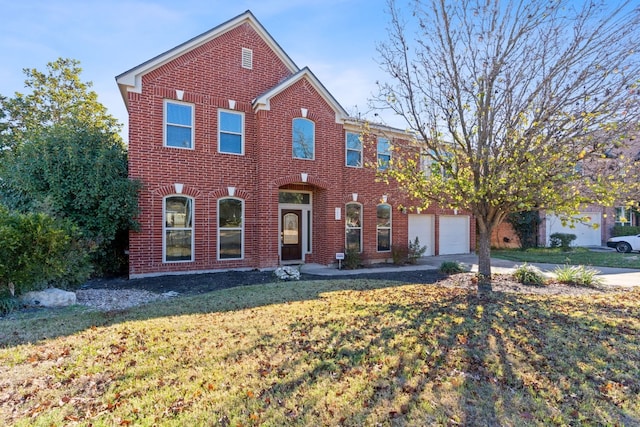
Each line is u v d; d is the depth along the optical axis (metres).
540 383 3.48
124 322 5.52
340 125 13.57
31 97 18.50
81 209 9.40
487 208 8.46
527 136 6.93
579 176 6.77
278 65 12.82
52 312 6.32
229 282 9.64
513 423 2.82
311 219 13.95
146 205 10.41
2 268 6.22
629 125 6.30
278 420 2.86
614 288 8.46
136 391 3.34
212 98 11.50
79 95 19.91
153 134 10.55
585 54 6.61
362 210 14.61
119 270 11.25
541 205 7.30
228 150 11.81
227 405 3.08
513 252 18.92
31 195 8.98
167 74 10.80
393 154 12.49
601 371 3.75
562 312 6.01
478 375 3.63
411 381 3.48
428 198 8.34
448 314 5.81
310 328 5.10
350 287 8.55
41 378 3.58
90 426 2.78
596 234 23.23
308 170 12.77
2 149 16.97
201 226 11.26
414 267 13.16
